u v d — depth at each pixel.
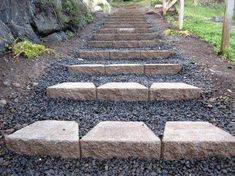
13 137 2.20
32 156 2.19
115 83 3.38
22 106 2.89
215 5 14.70
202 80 3.48
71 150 2.17
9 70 3.47
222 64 4.07
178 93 3.10
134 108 2.95
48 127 2.40
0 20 4.07
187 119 2.64
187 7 13.21
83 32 6.83
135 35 6.28
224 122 2.54
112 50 5.01
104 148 2.16
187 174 1.96
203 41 5.60
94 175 1.97
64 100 3.13
